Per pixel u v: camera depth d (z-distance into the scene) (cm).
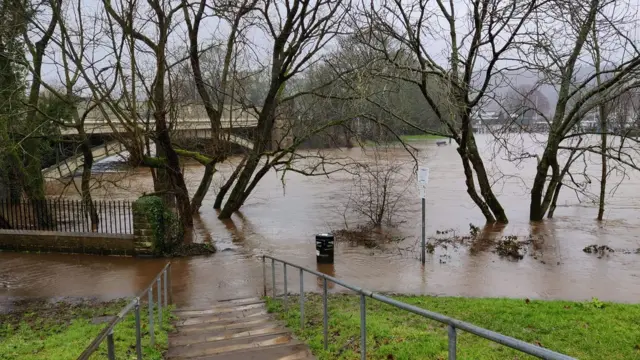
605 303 843
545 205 2019
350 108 1814
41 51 1717
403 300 908
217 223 2084
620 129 1741
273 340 634
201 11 1602
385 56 1474
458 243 1591
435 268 1277
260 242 1678
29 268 1277
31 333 774
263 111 1884
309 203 2580
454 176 3759
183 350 611
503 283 1126
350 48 1641
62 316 887
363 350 460
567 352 601
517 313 775
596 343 624
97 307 947
